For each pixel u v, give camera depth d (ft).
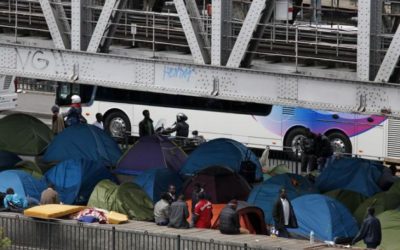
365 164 176.76
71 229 144.25
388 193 165.17
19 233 147.23
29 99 271.90
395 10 162.20
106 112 228.63
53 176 172.35
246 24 148.87
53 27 160.76
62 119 204.95
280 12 152.56
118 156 192.75
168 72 153.79
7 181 165.99
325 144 195.31
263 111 214.90
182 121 206.28
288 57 155.02
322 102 144.46
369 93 141.59
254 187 167.22
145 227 148.56
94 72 158.71
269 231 152.25
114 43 169.27
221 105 218.18
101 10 160.66
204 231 146.82
